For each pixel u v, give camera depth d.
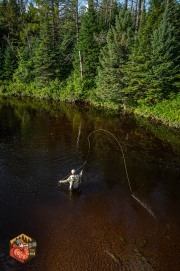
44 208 11.89
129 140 20.89
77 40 40.09
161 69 26.50
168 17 26.80
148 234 10.57
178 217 11.69
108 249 9.71
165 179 14.95
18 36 53.22
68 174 15.01
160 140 21.06
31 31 52.22
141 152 18.52
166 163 16.92
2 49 50.72
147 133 22.77
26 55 44.81
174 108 26.36
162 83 27.06
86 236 10.32
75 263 9.05
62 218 11.30
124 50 30.56
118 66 30.92
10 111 29.80
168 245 10.05
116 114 29.78
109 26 39.00
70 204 12.27
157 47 27.12
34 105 34.34
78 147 18.98
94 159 17.11
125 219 11.41
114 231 10.66
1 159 16.48
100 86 32.84
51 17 45.75
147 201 12.80
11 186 13.50
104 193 13.30
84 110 31.77
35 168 15.53
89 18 36.78
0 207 11.79
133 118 27.95
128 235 10.47
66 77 42.06
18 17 54.25
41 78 41.84
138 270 8.89
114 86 30.50
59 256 9.30
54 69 41.56
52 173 15.04
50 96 40.28
